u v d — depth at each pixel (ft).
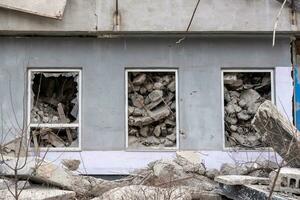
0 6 37.93
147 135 41.01
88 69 40.29
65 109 41.29
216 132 40.29
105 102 40.11
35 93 41.16
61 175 28.66
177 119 40.52
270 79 41.55
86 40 40.45
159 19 39.45
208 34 40.34
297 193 23.66
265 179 27.53
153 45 40.78
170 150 39.99
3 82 39.81
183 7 39.60
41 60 40.16
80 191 29.55
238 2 39.86
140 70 40.78
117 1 39.32
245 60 41.01
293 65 41.39
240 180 27.22
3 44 40.06
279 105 40.78
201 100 40.57
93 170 39.06
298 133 27.32
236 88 41.91
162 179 31.86
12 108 39.55
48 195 25.22
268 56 41.14
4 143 38.37
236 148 40.29
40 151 38.42
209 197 29.73
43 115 40.70
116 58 40.47
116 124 39.93
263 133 29.68
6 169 27.86
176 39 40.88
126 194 26.86
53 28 38.86
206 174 34.99
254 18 39.83
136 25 39.27
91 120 39.91
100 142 39.70
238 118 41.52
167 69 40.93
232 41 41.11
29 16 38.70
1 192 25.13
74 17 39.09
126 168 39.24
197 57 40.83
